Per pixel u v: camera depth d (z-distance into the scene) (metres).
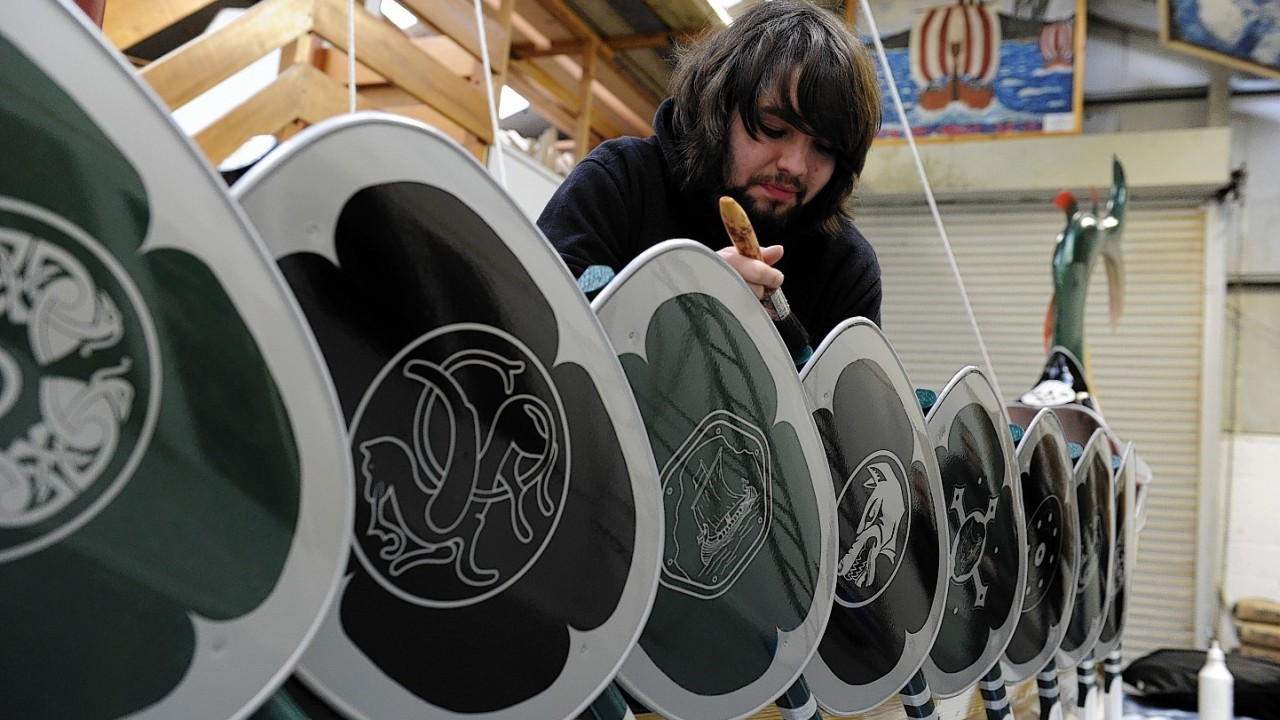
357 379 0.55
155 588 0.45
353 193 0.55
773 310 0.92
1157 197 6.35
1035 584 1.46
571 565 0.66
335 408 0.51
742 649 0.81
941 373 6.56
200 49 2.60
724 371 0.81
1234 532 6.11
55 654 0.42
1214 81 6.48
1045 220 6.45
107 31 2.62
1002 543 1.29
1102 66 6.71
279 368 0.49
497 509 0.62
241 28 2.68
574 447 0.66
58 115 0.42
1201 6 5.97
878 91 1.21
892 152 6.56
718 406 0.80
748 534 0.83
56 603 0.42
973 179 6.38
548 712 0.64
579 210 1.20
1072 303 6.00
